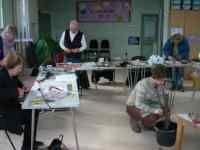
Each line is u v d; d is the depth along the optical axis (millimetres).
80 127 3820
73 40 5266
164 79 3475
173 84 5836
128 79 5820
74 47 5277
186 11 7348
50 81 3127
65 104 2361
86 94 5641
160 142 2957
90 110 4582
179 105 4809
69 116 4281
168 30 7508
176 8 7344
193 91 5465
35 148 2920
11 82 2678
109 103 5000
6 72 2660
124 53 9844
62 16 9906
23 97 2789
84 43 5336
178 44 5938
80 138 3445
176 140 2715
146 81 3504
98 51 9539
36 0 8406
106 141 3371
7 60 2682
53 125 3891
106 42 9570
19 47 7180
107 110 4582
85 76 5996
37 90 2754
